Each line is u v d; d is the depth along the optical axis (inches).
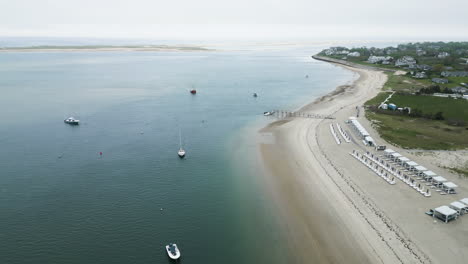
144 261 1812.3
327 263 1793.8
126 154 3307.1
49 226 2111.2
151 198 2461.9
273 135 3885.3
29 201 2411.4
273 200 2431.1
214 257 1849.2
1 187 2613.2
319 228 2086.6
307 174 2815.0
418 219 2116.1
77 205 2357.3
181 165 3051.2
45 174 2847.0
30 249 1897.1
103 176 2817.4
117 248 1910.7
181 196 2493.8
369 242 1937.7
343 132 3853.3
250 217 2225.6
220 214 2260.1
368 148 3324.3
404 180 2591.0
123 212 2274.9
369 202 2329.0
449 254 1809.8
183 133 3983.8
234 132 4030.5
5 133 3929.6
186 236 2023.9
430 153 3144.7
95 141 3676.2
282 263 1801.2
